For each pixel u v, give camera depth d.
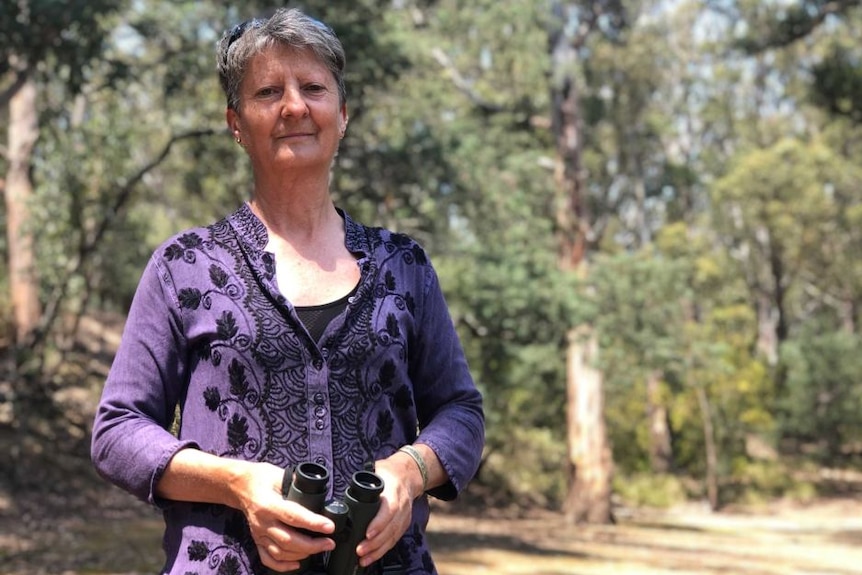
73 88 10.75
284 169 1.74
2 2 9.82
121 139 15.08
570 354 21.05
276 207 1.77
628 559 13.41
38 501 11.91
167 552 1.67
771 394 34.75
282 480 1.52
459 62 21.52
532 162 19.34
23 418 13.05
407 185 14.95
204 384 1.66
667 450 31.23
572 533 17.58
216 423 1.64
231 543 1.61
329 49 1.77
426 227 16.09
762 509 28.42
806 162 32.16
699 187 35.88
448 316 1.88
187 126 16.03
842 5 16.64
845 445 39.75
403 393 1.74
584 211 21.25
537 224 17.30
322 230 1.79
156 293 1.71
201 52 13.24
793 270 37.22
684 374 22.23
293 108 1.72
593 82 25.61
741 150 36.09
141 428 1.63
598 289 18.64
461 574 10.56
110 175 15.16
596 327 17.98
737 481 30.78
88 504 12.30
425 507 1.76
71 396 16.16
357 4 12.80
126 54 15.74
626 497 27.97
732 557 15.16
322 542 1.48
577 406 20.92
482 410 1.86
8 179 17.83
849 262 35.09
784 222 31.84
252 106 1.75
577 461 20.84
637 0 21.75
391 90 15.50
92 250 15.23
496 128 19.78
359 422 1.67
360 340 1.70
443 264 16.89
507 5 18.50
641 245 30.94
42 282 15.62
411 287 1.82
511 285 16.25
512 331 18.02
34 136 17.94
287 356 1.65
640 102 28.55
